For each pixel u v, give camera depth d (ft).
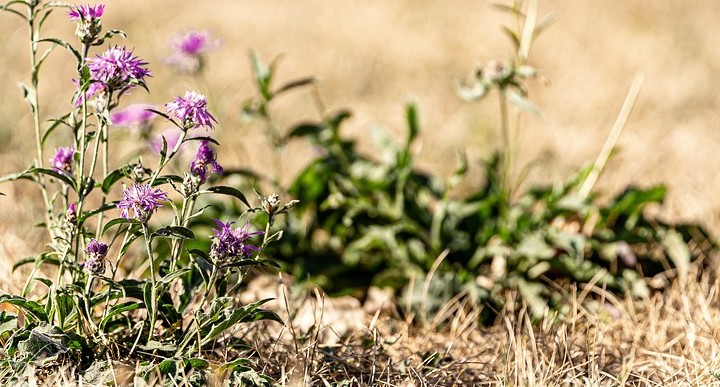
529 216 21.33
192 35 21.90
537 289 19.10
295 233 21.33
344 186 21.58
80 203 13.96
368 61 40.81
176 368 13.30
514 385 14.79
